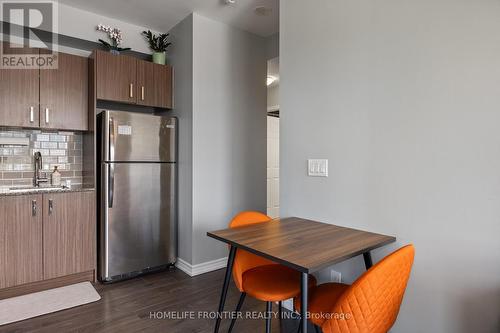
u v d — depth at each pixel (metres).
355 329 1.07
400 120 1.67
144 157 2.99
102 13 3.09
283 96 2.36
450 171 1.48
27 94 2.64
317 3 2.10
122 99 2.98
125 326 2.07
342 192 1.96
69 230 2.68
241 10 3.01
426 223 1.57
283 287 1.61
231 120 3.37
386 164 1.73
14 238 2.43
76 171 3.18
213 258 3.21
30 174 2.92
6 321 2.10
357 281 1.05
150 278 2.95
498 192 1.34
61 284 2.69
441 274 1.52
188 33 3.11
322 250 1.41
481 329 1.40
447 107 1.49
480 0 1.38
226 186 3.33
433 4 1.53
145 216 3.01
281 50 2.38
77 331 2.01
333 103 2.00
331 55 2.01
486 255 1.38
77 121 2.90
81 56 3.01
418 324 1.62
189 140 3.09
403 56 1.65
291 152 2.30
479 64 1.39
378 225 1.77
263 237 1.65
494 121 1.35
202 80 3.11
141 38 3.38
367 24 1.81
